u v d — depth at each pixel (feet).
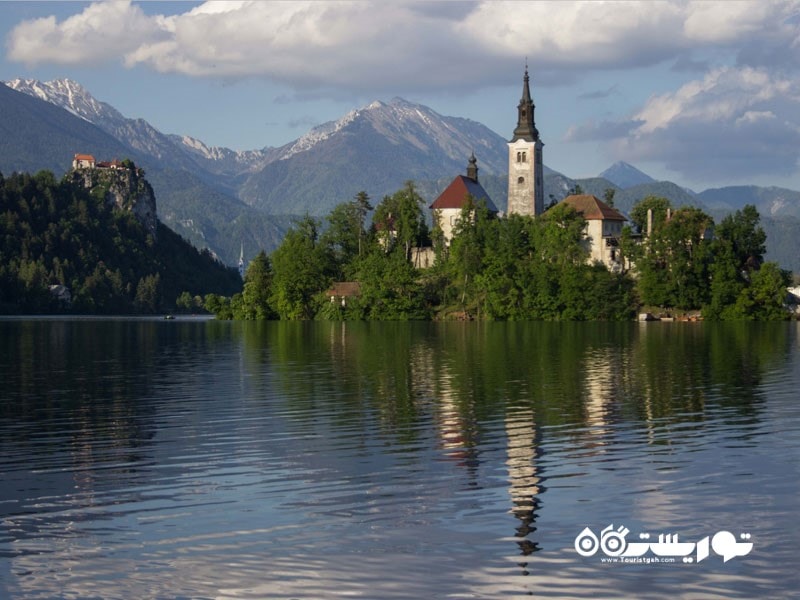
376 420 189.67
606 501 128.36
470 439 169.07
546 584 103.04
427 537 114.93
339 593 100.53
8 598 99.55
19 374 284.82
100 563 107.76
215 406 210.18
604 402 214.69
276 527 118.52
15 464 150.20
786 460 151.33
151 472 144.66
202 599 99.35
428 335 499.51
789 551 110.93
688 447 161.58
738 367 297.74
